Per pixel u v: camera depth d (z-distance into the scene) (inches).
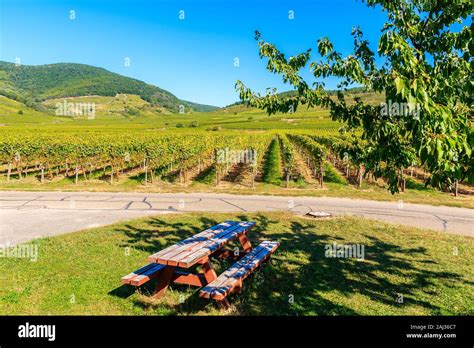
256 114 5807.1
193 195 655.1
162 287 222.8
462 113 161.6
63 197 615.8
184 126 3836.1
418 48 177.0
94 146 906.1
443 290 244.1
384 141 182.4
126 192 679.1
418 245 348.5
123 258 294.8
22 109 5398.6
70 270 266.8
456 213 516.7
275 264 288.2
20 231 390.9
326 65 186.7
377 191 733.9
